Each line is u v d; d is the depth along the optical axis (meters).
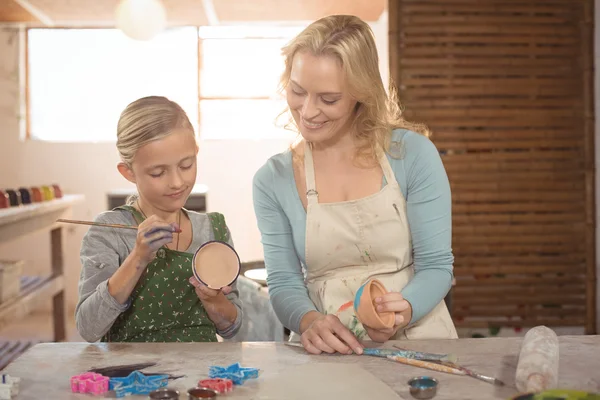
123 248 1.81
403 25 4.14
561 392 1.07
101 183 6.83
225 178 6.93
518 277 4.31
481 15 4.14
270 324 2.76
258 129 7.06
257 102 7.03
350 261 1.84
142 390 1.27
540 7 4.14
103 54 6.91
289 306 1.74
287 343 1.60
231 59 6.99
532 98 4.20
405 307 1.52
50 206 4.38
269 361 1.46
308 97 1.61
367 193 1.82
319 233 1.80
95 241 1.80
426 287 1.70
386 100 1.79
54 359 1.48
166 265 1.81
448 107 4.19
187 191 1.74
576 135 4.23
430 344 1.57
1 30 6.75
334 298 1.82
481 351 1.51
